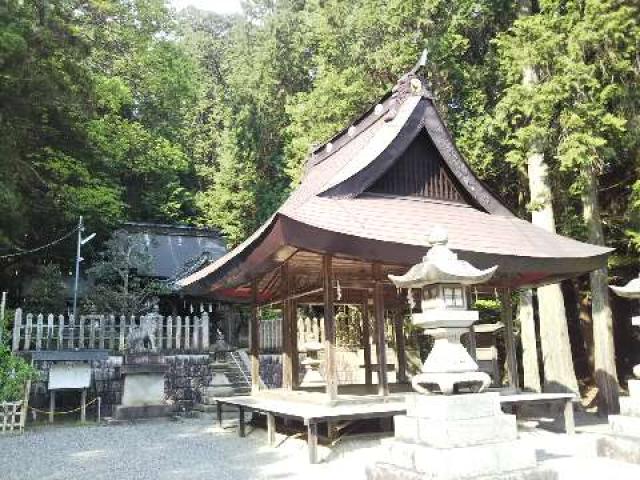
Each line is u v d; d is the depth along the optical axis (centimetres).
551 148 1340
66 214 1973
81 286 2206
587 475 655
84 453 919
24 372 1216
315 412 806
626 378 1964
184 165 2766
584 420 1248
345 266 1041
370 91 1658
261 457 842
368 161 1020
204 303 2439
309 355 1392
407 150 1098
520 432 965
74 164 2088
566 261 973
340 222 880
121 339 1628
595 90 1277
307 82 2483
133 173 2839
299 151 1788
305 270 1108
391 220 947
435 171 1127
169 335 1700
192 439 1062
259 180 2470
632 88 1266
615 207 1658
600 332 1353
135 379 1420
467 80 1585
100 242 2267
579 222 1534
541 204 1379
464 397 554
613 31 1192
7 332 1458
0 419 1197
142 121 2777
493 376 1151
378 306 939
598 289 1369
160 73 2612
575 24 1259
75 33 1836
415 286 622
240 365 1853
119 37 2416
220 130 3525
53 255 2155
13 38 1437
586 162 1226
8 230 1717
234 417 1417
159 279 2409
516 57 1302
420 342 1970
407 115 1067
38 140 1855
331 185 987
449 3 1559
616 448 743
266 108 2448
